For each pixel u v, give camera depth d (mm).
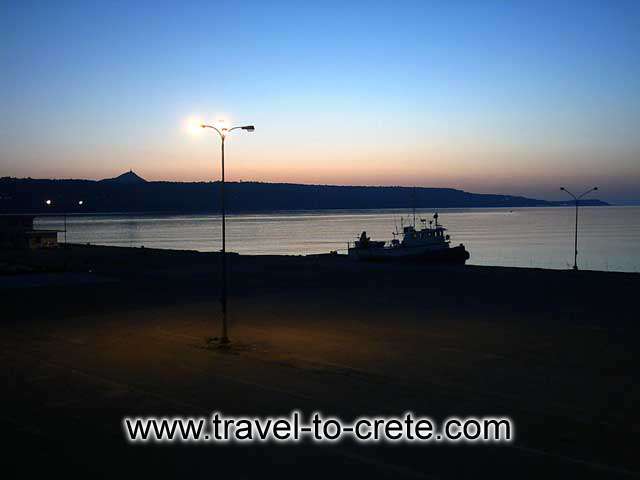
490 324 28875
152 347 24594
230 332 27469
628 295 37531
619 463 12742
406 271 52750
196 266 58094
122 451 13805
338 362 21906
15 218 88500
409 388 18531
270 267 56969
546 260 101812
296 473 12570
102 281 46812
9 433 14969
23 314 32500
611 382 19062
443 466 12758
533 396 17594
